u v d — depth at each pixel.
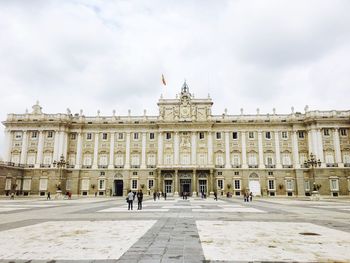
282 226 19.06
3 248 12.48
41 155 83.25
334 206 39.72
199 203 46.50
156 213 28.19
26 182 82.06
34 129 84.56
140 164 84.19
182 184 82.62
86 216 25.39
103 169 84.06
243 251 11.97
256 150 82.88
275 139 82.75
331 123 79.38
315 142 79.06
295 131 82.06
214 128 84.69
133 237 14.94
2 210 32.03
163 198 68.12
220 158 83.12
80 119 86.69
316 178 77.00
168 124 84.38
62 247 12.65
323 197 73.94
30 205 40.91
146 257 11.01
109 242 13.69
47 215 26.36
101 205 41.00
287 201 54.50
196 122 83.69
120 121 86.00
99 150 85.50
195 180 80.00
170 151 83.94
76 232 16.50
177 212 29.30
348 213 28.80
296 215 26.58
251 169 81.50
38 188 81.69
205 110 85.62
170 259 10.74
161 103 86.31
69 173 84.25
